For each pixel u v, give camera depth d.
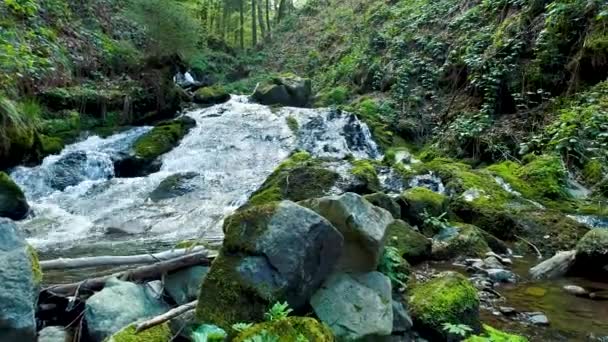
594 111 7.64
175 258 3.61
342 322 3.03
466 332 3.25
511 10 10.91
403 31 15.08
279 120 12.33
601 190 6.85
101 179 9.15
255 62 24.75
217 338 2.66
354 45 18.25
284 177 6.59
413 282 3.88
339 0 24.44
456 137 9.83
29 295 2.85
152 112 12.15
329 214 3.44
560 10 9.08
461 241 5.29
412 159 8.69
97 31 13.70
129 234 6.43
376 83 14.38
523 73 9.41
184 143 10.77
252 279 2.95
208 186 8.43
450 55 11.98
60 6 13.04
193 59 19.56
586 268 4.68
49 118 10.20
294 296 3.02
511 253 5.48
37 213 7.12
